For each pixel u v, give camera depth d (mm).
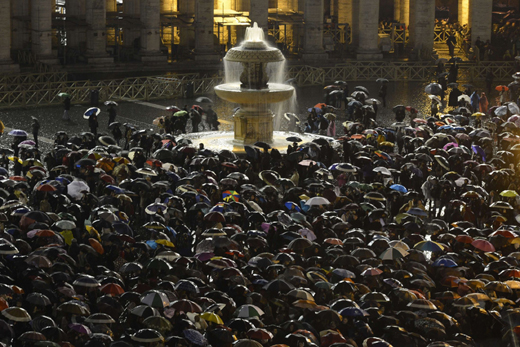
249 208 57875
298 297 38281
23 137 78188
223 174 67375
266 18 160250
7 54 133000
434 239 52156
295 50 174000
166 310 36156
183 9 171250
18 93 118312
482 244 48625
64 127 100812
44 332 32875
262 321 38625
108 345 33281
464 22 188875
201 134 90875
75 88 116938
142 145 79625
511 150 75375
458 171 71062
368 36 160375
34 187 62000
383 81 118812
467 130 86500
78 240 50469
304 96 129500
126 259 46719
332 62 160000
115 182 62812
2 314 33969
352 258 43969
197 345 32750
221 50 166000
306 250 47781
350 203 56688
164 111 113312
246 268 43812
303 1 191000
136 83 134000
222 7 179875
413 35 173250
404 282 43281
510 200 62062
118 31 163500
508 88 116750
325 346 34188
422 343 35750
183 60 158125
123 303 38562
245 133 85312
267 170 67000
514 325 37875
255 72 82750
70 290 37781
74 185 57781
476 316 38750
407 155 72625
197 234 53969
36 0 138125
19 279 40062
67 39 152500
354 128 85812
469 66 146625
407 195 59281
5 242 42469
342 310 36562
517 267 46406
